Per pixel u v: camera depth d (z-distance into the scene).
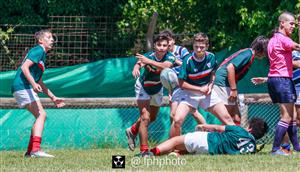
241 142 30.61
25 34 52.69
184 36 49.34
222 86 33.03
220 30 48.34
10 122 41.69
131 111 43.06
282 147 32.69
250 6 46.59
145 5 50.81
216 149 30.50
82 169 26.66
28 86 32.84
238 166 26.72
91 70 46.06
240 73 32.91
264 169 25.97
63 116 42.12
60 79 45.53
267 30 45.62
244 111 43.12
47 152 36.00
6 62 52.06
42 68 33.12
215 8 48.78
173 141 30.56
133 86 46.47
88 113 42.41
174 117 31.98
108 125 42.50
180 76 31.83
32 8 56.41
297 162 28.02
